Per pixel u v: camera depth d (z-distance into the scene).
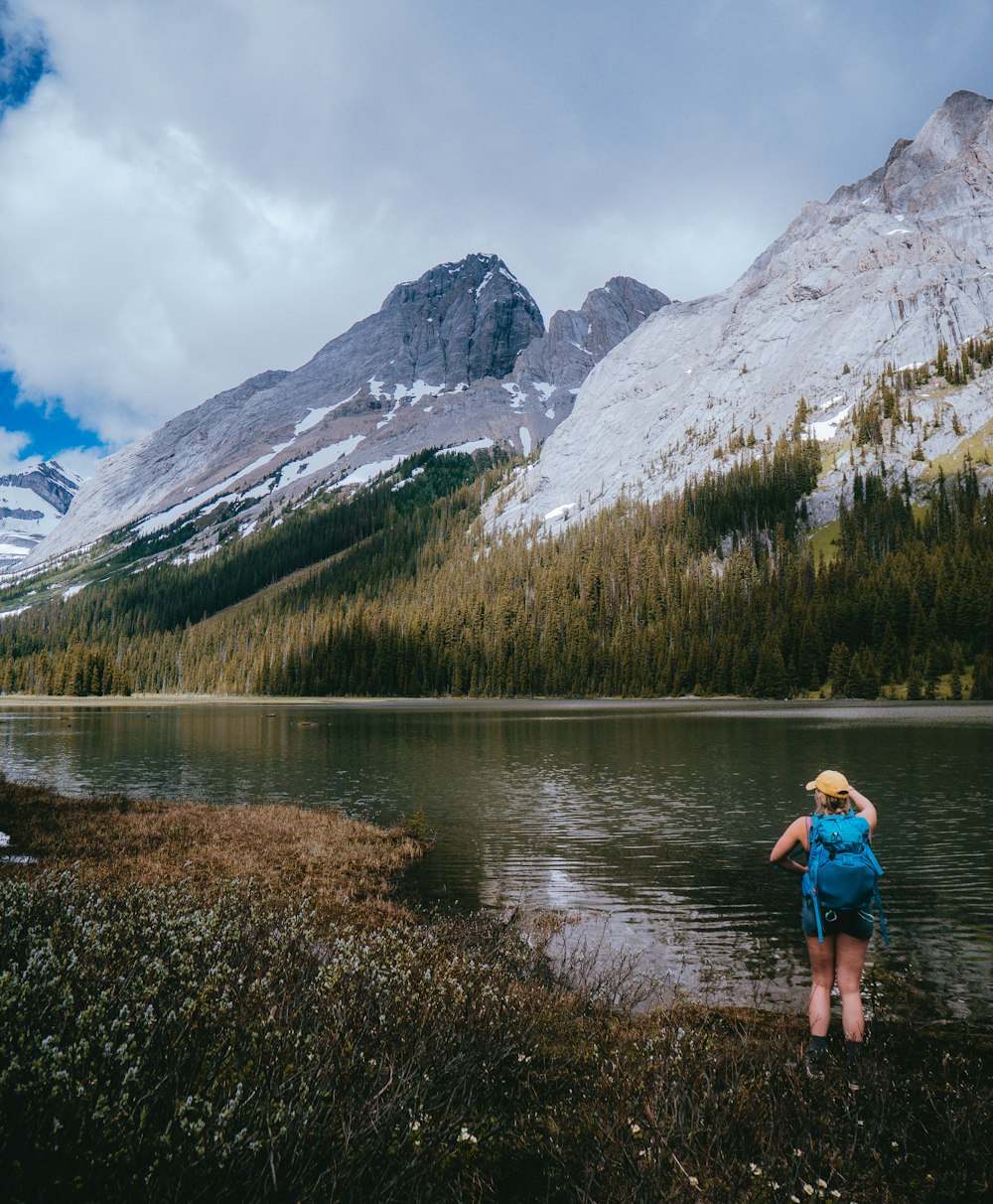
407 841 20.94
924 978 10.98
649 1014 8.84
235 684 187.50
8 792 27.88
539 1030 7.27
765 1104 5.64
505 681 158.50
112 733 70.06
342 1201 3.81
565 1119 5.28
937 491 179.00
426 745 55.50
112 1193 3.45
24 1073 3.83
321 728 75.31
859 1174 4.70
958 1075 6.74
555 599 176.00
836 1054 6.94
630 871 18.42
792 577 157.88
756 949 12.59
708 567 178.88
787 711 96.50
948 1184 4.61
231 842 19.84
